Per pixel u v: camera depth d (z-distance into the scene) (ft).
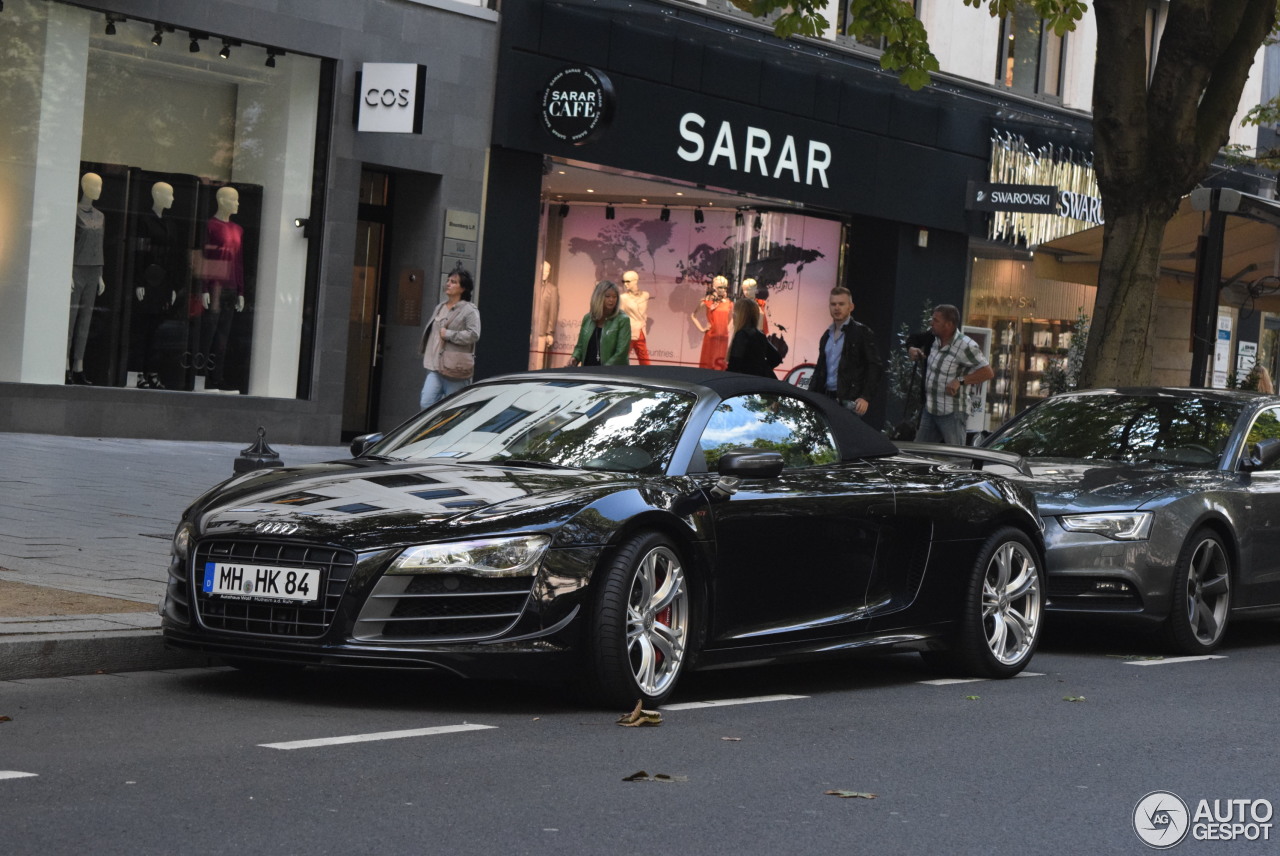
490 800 18.01
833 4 85.87
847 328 50.19
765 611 26.27
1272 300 73.26
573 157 73.41
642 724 23.24
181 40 63.36
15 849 15.03
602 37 73.87
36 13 59.93
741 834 17.16
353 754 20.11
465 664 22.44
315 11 65.87
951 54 92.43
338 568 22.57
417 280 70.64
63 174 61.16
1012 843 17.49
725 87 78.84
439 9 69.26
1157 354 117.08
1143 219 53.83
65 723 21.25
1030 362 98.84
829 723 24.59
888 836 17.48
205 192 64.85
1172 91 53.26
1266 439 38.88
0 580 29.55
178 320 64.44
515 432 26.96
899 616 28.71
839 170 84.89
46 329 61.11
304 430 67.51
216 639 23.15
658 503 24.36
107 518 39.19
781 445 27.71
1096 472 36.83
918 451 33.76
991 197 90.84
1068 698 28.30
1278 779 21.70
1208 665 34.32
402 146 68.90
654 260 82.84
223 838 15.79
